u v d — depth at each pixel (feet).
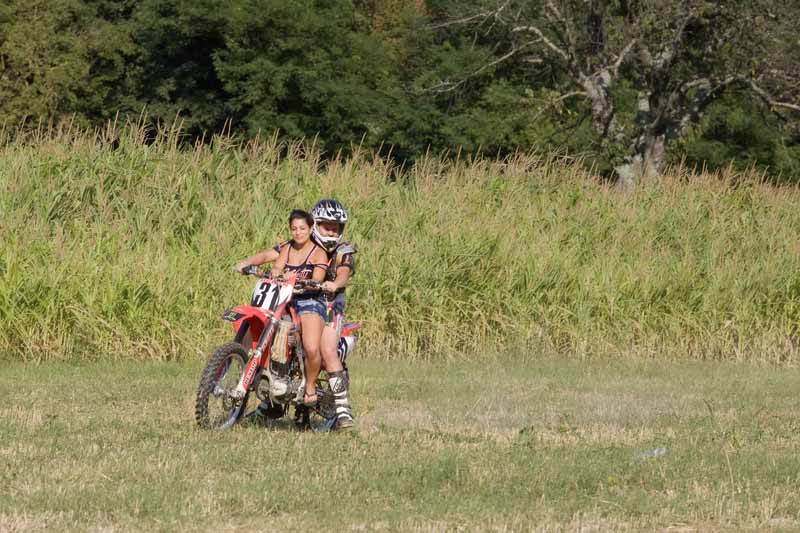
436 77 331.77
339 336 77.66
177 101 336.49
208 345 119.44
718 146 351.87
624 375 122.31
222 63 316.81
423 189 151.64
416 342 130.52
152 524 51.42
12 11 330.54
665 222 165.78
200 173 141.59
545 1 286.05
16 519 50.80
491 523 54.13
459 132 327.26
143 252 125.59
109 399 91.09
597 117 285.43
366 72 346.54
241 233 132.67
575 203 167.12
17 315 114.62
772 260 152.87
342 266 76.43
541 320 138.82
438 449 71.72
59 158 139.54
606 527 54.24
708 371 128.36
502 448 72.90
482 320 134.82
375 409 91.15
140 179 140.26
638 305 141.08
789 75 271.08
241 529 51.26
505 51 328.70
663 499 60.03
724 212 173.17
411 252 135.23
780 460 71.00
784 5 268.62
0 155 141.69
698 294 144.56
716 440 79.46
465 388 106.42
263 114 315.37
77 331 116.88
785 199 183.62
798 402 103.91
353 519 53.31
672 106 287.89
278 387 74.95
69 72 327.06
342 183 147.13
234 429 76.28
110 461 63.77
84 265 119.34
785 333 144.25
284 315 76.33
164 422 78.84
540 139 291.99
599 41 285.64
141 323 117.60
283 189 143.84
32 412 81.76
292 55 322.34
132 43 344.49
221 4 311.68
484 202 158.92
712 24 273.13
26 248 120.57
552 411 92.32
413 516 54.44
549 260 143.02
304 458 66.69
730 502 59.06
